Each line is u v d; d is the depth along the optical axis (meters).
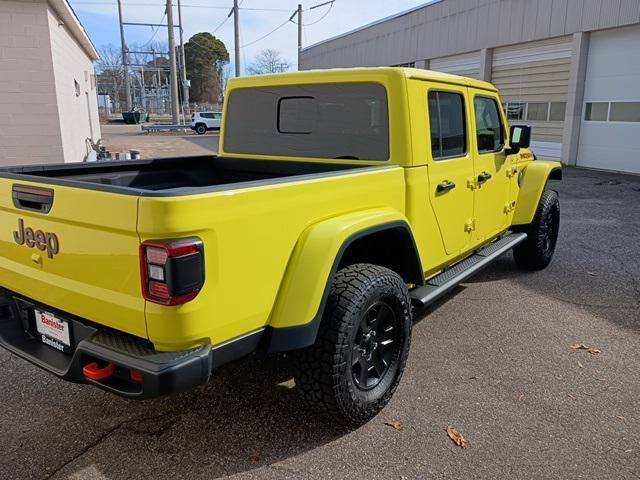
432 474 2.59
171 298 2.06
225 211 2.18
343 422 2.86
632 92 13.66
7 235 2.74
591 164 14.98
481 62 18.23
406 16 22.12
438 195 3.69
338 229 2.67
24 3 8.49
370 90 3.49
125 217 2.08
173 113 41.50
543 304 4.83
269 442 2.83
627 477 2.57
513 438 2.87
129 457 2.71
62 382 3.43
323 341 2.69
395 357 3.14
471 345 3.99
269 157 4.16
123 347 2.24
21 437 2.87
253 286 2.37
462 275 4.00
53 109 9.04
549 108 16.12
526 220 5.38
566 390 3.36
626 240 7.27
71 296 2.44
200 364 2.17
